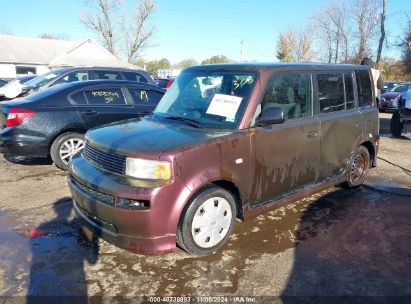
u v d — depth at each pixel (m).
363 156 5.54
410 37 35.94
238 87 3.97
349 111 5.05
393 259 3.63
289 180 4.23
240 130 3.70
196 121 3.94
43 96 6.32
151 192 3.16
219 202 3.61
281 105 4.10
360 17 35.94
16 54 37.03
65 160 6.38
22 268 3.40
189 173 3.30
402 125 10.31
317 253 3.71
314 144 4.44
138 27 50.78
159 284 3.18
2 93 10.49
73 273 3.33
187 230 3.40
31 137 6.05
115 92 6.86
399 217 4.62
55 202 4.99
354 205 4.99
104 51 40.59
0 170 6.46
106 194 3.31
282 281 3.24
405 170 6.79
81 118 6.38
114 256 3.62
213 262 3.52
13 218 4.46
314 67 4.55
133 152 3.28
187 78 4.54
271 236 4.06
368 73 5.48
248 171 3.75
